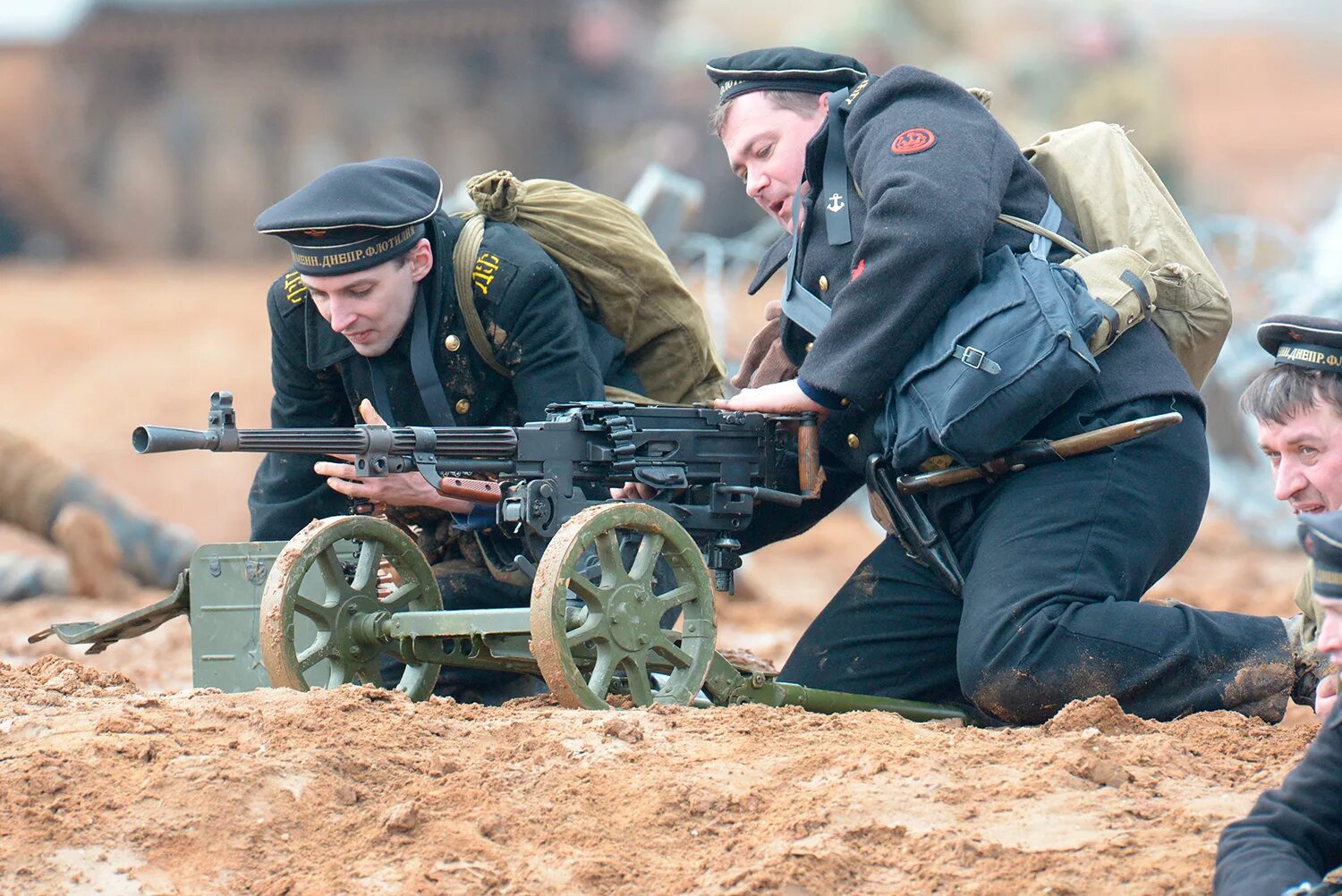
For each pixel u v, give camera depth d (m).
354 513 20.42
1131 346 18.62
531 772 15.35
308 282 19.25
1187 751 15.97
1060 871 13.38
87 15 143.50
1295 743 16.12
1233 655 17.55
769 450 19.22
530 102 136.25
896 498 19.02
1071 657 17.50
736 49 111.25
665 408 18.48
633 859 14.02
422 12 137.12
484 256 19.64
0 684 17.97
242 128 146.12
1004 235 18.83
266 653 17.67
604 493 18.25
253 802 14.75
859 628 20.38
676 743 16.08
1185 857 13.41
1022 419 17.64
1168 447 18.58
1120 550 18.11
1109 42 86.31
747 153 20.56
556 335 19.72
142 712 16.53
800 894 13.30
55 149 147.00
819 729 16.59
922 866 13.60
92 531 36.19
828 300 19.48
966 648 18.06
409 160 19.89
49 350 88.94
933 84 18.86
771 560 53.81
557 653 16.53
